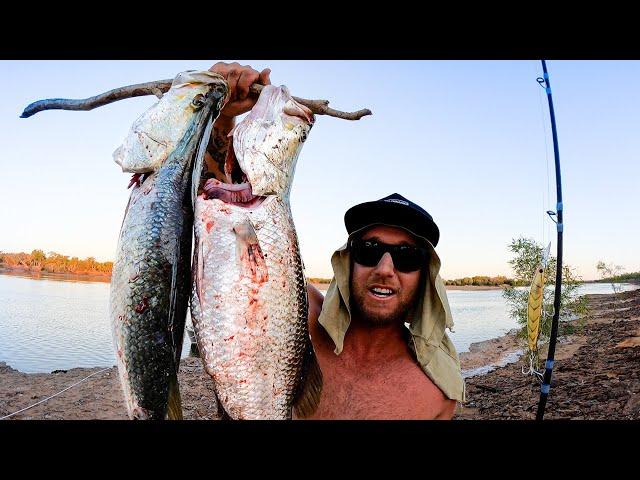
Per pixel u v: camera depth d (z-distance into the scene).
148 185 0.69
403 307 0.89
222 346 0.64
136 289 0.66
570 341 3.96
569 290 3.69
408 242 0.89
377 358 0.92
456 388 0.93
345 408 0.87
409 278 0.89
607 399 2.22
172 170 0.70
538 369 2.94
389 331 0.92
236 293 0.65
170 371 0.67
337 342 0.90
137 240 0.67
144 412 0.65
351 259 0.92
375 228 0.89
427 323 0.91
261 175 0.70
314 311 0.95
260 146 0.70
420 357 0.90
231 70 0.76
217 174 0.79
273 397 0.67
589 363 3.08
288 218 0.71
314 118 0.75
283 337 0.68
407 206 0.87
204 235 0.67
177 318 0.68
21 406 2.19
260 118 0.71
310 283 1.01
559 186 1.67
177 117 0.70
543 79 1.72
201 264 0.66
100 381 2.64
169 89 0.72
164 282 0.67
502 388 2.78
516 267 3.37
